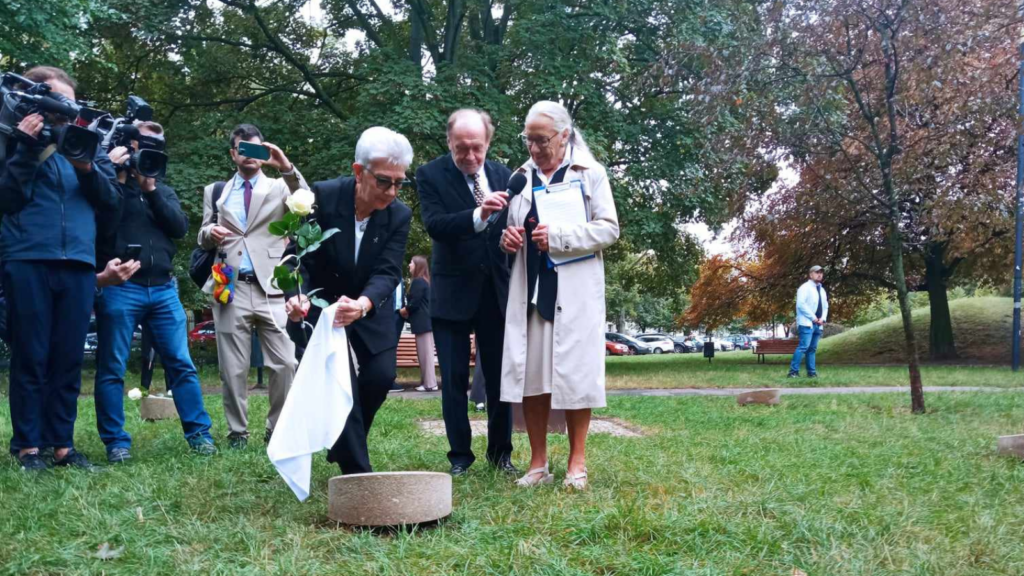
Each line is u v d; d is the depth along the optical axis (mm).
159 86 19859
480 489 4059
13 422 4699
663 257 22297
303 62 20141
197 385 5559
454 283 4730
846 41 8305
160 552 2891
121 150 5070
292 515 3502
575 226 4172
